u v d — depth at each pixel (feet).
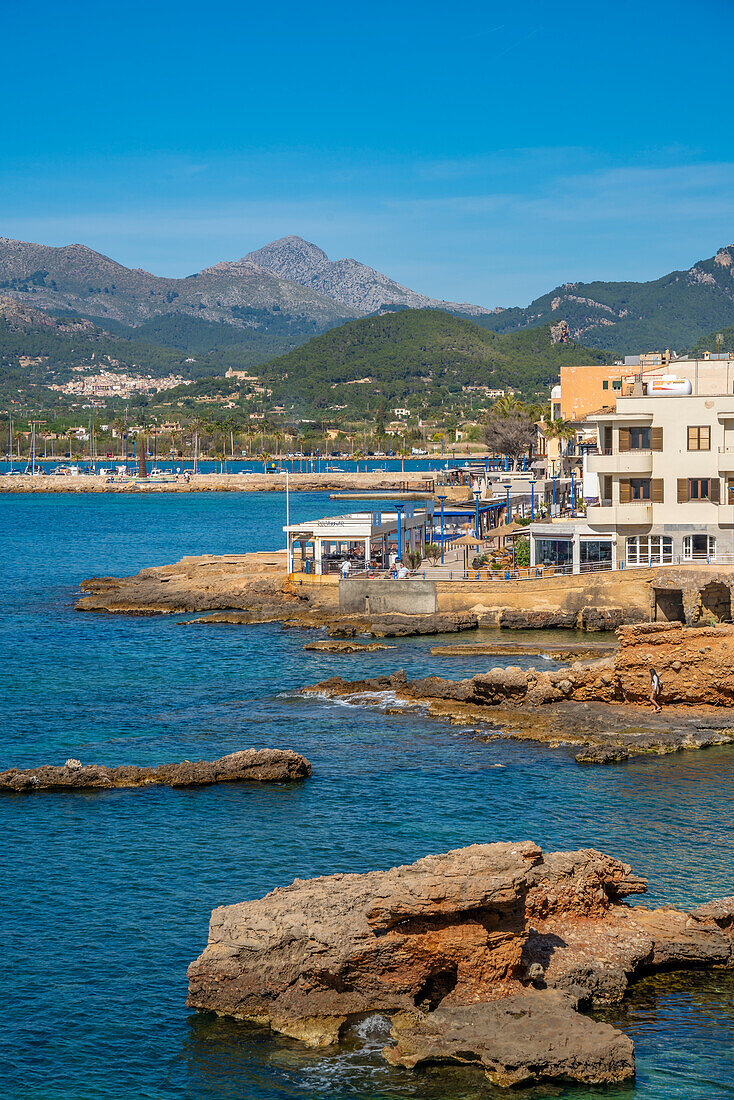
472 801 148.97
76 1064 89.15
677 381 290.56
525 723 186.91
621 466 282.97
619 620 279.28
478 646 253.85
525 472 610.65
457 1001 90.48
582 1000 92.94
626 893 108.37
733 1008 94.22
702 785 154.30
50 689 224.74
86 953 106.93
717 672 189.47
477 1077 84.33
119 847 133.90
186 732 188.55
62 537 627.87
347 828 139.23
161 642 280.10
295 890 98.37
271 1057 88.28
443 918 90.53
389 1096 83.10
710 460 278.87
